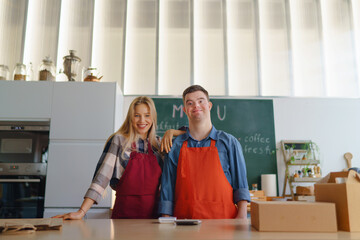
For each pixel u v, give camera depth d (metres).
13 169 2.66
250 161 3.34
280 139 3.41
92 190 1.46
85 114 2.74
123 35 3.57
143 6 3.69
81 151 2.68
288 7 3.74
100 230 0.80
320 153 3.42
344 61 3.65
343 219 0.75
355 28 3.74
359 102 3.55
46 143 2.72
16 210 2.60
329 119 3.49
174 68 3.55
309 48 3.67
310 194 3.02
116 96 2.81
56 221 0.86
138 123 1.71
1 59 3.39
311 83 3.59
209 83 3.53
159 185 1.69
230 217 1.37
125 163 1.66
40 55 3.46
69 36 3.52
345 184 0.75
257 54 3.62
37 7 3.57
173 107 3.42
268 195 3.14
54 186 2.62
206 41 3.63
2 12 3.50
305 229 0.74
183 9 3.70
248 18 3.70
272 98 3.50
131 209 1.62
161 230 0.79
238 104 3.45
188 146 1.53
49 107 2.74
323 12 3.74
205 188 1.38
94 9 3.61
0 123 2.73
